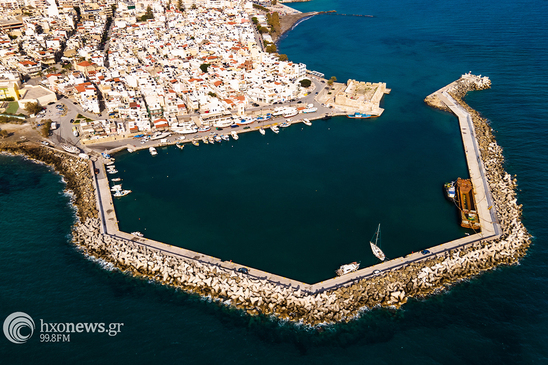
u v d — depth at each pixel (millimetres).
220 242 158875
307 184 199625
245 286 135625
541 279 140500
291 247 156375
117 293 135625
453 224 169125
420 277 138875
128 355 115500
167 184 199375
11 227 165500
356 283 135250
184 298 134125
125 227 167375
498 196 181625
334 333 122562
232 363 114000
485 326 124562
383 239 160375
